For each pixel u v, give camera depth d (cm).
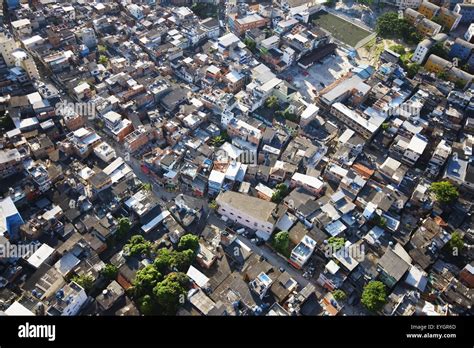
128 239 15450
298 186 17325
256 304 13650
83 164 17438
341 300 14138
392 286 14575
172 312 13412
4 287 13400
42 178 15838
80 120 18525
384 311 13862
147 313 13300
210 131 19188
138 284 13562
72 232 15012
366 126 19562
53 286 13288
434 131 19600
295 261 15088
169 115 19712
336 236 15725
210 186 17075
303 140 19038
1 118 18038
